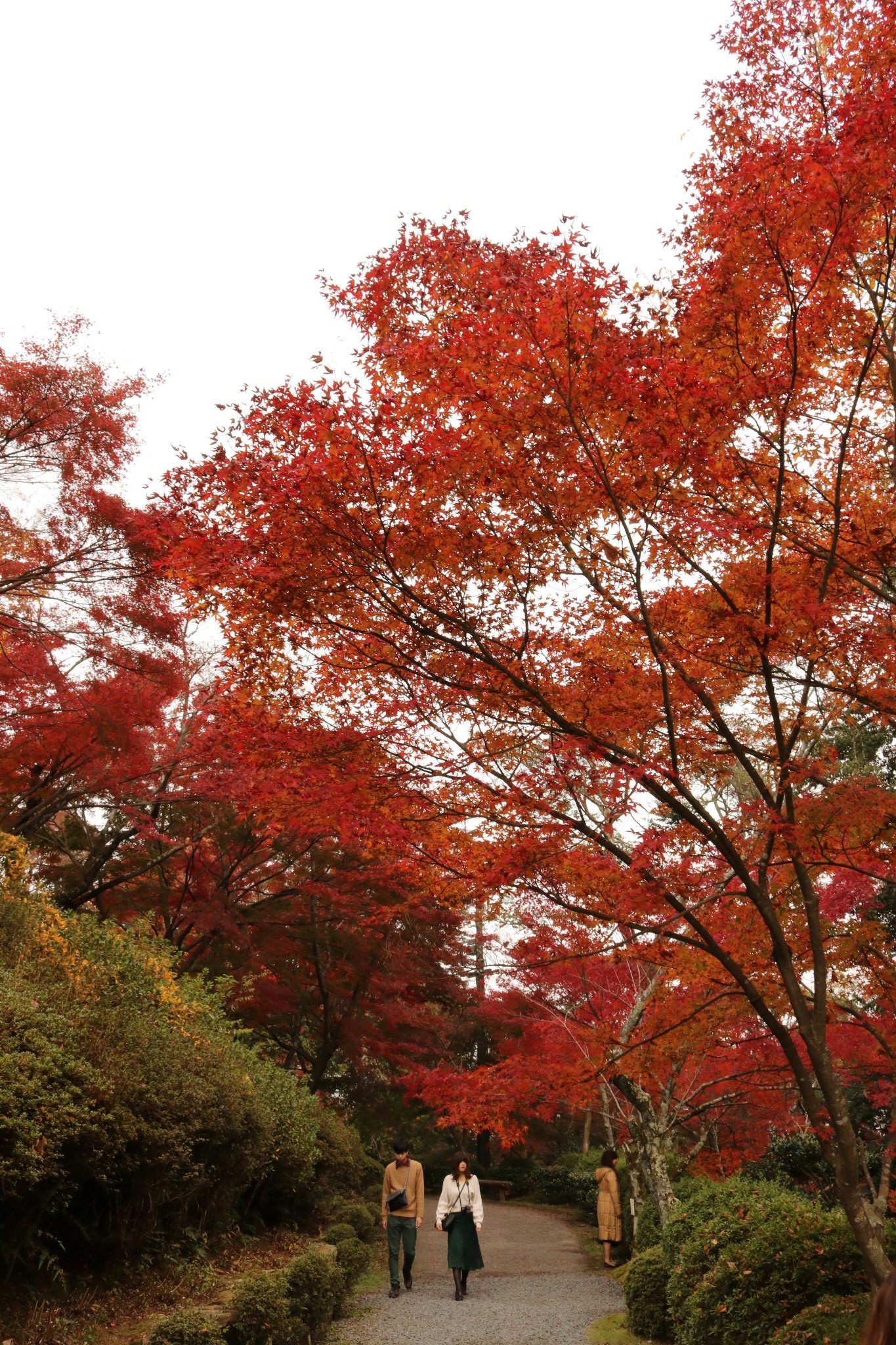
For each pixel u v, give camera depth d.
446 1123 6.92
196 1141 7.92
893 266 6.26
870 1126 14.09
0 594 12.08
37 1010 6.42
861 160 5.32
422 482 5.45
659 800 6.71
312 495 5.38
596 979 12.21
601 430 5.70
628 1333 9.62
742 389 5.91
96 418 11.51
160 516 5.80
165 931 17.03
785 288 5.92
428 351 5.61
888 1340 1.90
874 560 6.91
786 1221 7.67
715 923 7.22
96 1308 6.34
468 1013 25.00
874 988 8.30
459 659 6.27
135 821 14.16
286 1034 23.88
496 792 6.29
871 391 7.25
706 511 6.71
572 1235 19.17
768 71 6.62
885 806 6.05
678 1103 11.75
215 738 6.81
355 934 17.72
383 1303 11.27
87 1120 6.00
